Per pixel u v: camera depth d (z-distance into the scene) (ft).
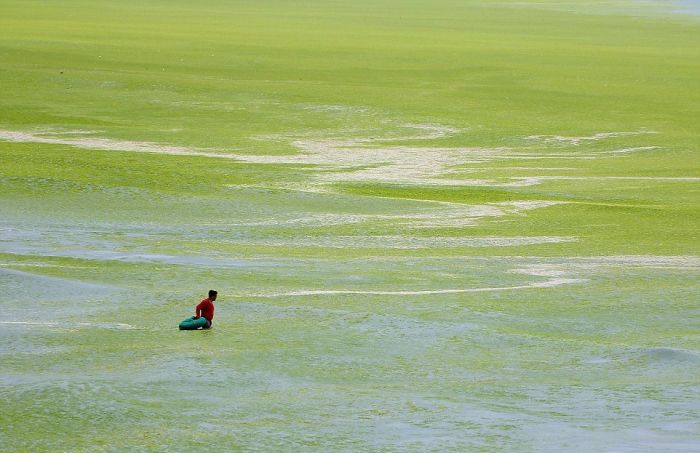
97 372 183.21
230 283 266.16
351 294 252.83
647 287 269.23
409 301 247.70
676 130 637.71
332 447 142.41
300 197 420.36
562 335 219.41
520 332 218.18
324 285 266.36
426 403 164.96
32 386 171.73
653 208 410.72
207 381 178.40
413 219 382.22
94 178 454.40
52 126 602.85
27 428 152.05
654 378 183.93
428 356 198.59
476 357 198.70
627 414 158.71
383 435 148.66
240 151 550.36
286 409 161.58
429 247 331.57
